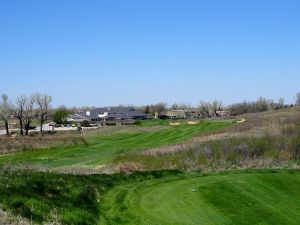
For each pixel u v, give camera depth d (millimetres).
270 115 88312
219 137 54656
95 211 21203
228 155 41906
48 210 18578
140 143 65375
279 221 21609
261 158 41781
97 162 47344
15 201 18156
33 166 38219
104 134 85688
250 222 21328
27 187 20422
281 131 55031
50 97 112750
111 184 28328
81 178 26672
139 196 25984
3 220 16250
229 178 31516
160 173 33906
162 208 23344
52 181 23016
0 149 63188
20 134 108188
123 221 20578
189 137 66562
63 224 17609
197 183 29797
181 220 21219
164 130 85250
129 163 40938
